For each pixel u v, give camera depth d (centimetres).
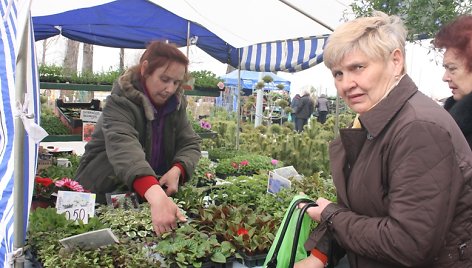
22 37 131
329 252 155
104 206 229
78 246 173
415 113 125
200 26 588
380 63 132
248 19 438
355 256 141
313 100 1134
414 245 118
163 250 181
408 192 119
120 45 679
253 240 193
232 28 481
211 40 615
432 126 121
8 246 144
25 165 140
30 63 138
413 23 334
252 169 414
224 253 188
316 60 518
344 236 135
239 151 519
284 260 154
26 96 135
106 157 246
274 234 206
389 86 135
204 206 250
